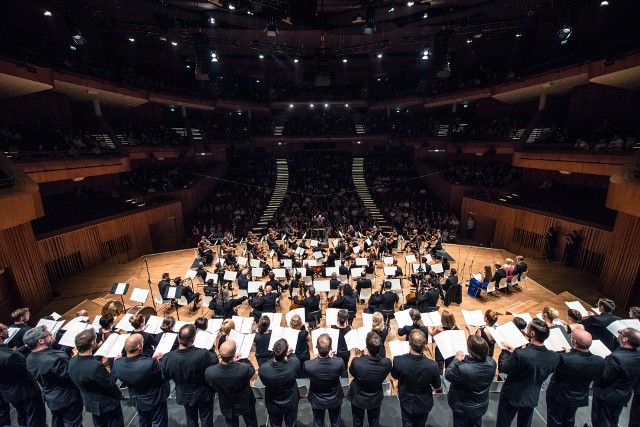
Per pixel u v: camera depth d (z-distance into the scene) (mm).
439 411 5137
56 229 15961
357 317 11359
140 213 20766
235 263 15188
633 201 10570
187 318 11633
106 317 5457
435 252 15727
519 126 22438
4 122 15844
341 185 31141
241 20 20547
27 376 4605
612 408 4254
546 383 5633
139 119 25141
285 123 35125
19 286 12234
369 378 4129
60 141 17219
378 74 34312
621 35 14477
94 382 4047
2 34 15297
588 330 5914
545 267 16203
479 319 6789
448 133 27891
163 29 15625
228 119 34281
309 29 21750
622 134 15914
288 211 27250
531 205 19562
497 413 4758
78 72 16531
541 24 20484
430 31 22516
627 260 12008
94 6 18188
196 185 27750
